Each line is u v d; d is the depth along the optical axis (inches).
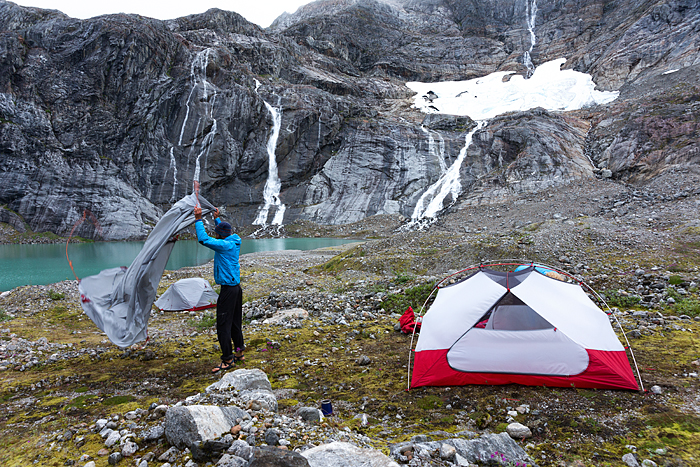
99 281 269.9
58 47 2049.7
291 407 171.3
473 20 3996.1
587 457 131.9
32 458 126.6
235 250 236.2
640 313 305.7
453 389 196.1
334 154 2402.8
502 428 154.1
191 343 300.7
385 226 1905.8
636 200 1179.3
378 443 137.8
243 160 2215.8
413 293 398.6
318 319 360.8
